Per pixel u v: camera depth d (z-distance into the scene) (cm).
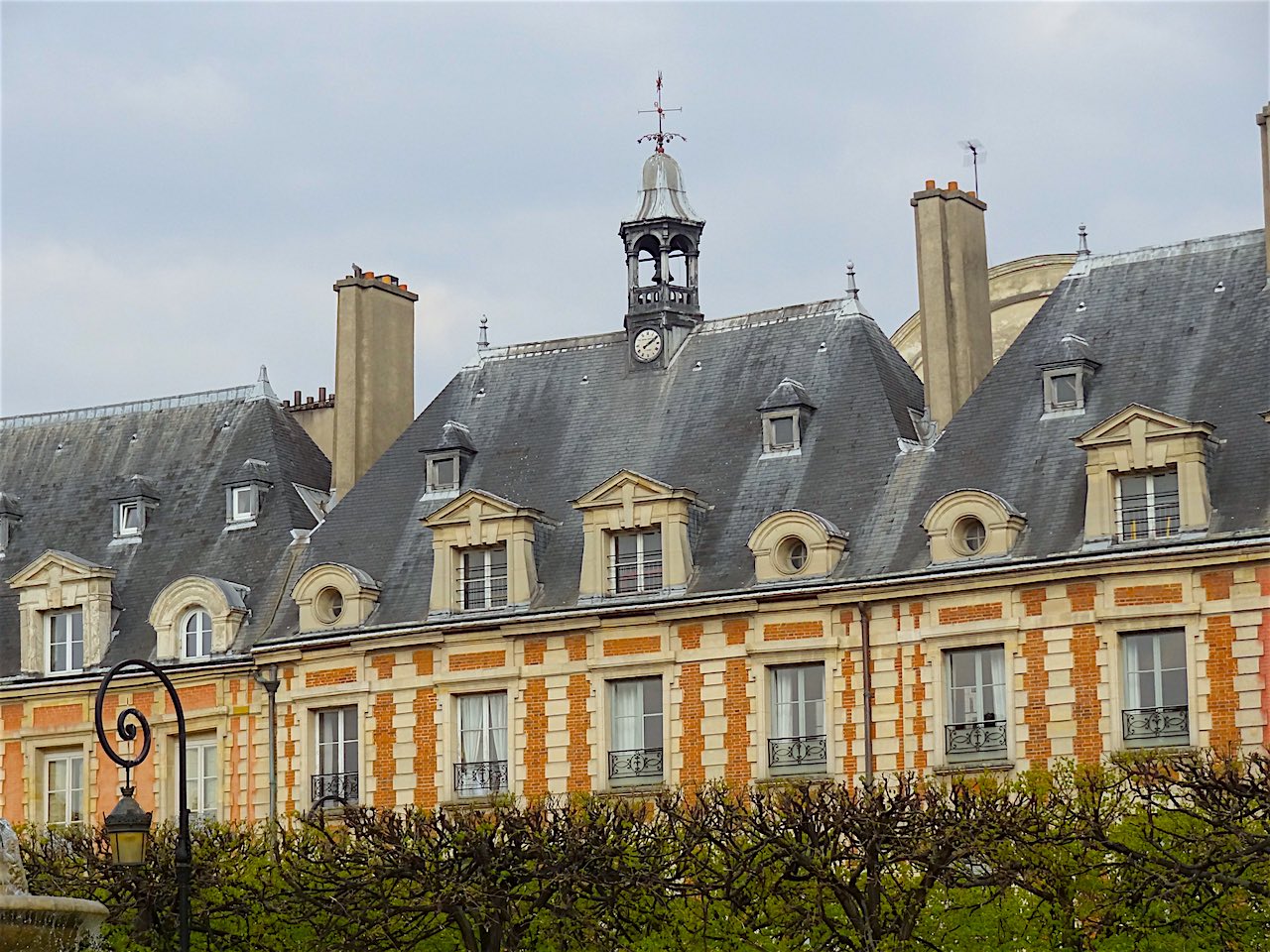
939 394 6538
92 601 7144
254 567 7131
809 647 6209
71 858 6109
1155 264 6494
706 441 6706
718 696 6288
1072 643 5959
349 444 7212
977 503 6094
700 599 6312
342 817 6394
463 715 6594
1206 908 5100
